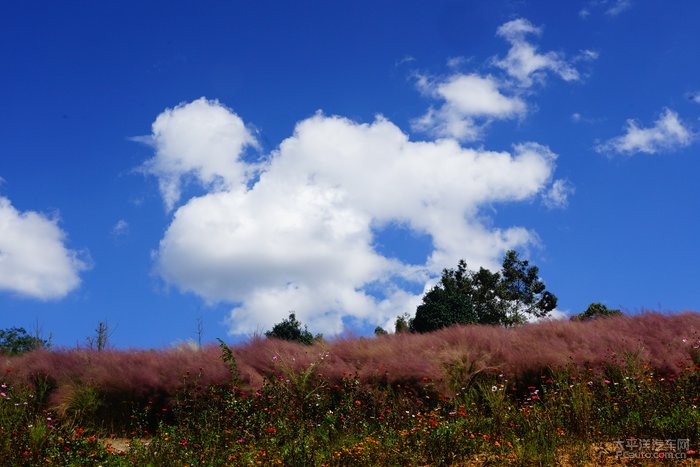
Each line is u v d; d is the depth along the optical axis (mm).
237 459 7094
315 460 6688
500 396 8688
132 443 8000
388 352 12109
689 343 11438
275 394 10016
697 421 6527
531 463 6062
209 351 12352
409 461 6520
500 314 31453
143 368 11180
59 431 7715
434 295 23875
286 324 21844
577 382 9156
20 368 11305
